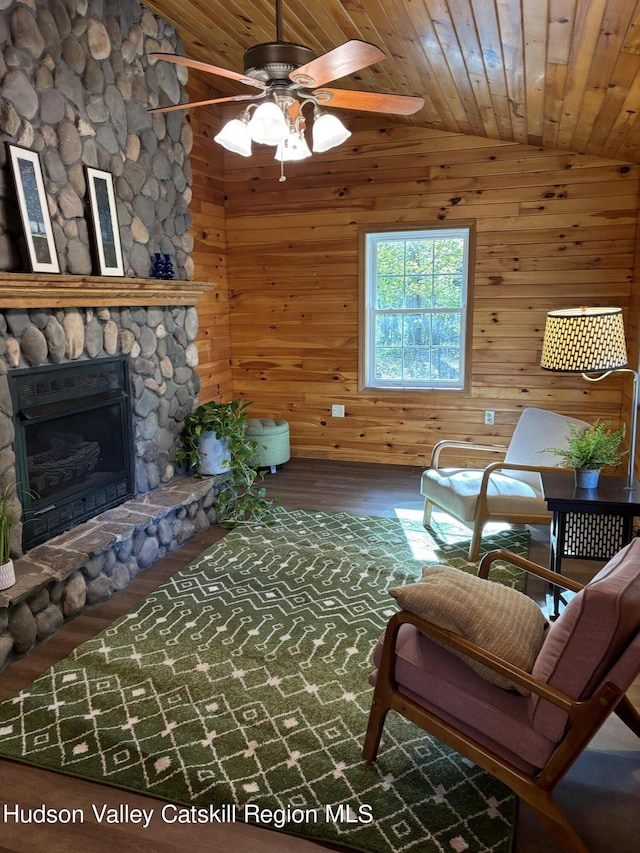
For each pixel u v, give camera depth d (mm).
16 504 2879
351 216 5246
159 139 4012
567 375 4926
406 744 2123
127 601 3150
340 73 2041
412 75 3680
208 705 2322
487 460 5262
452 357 5320
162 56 2062
